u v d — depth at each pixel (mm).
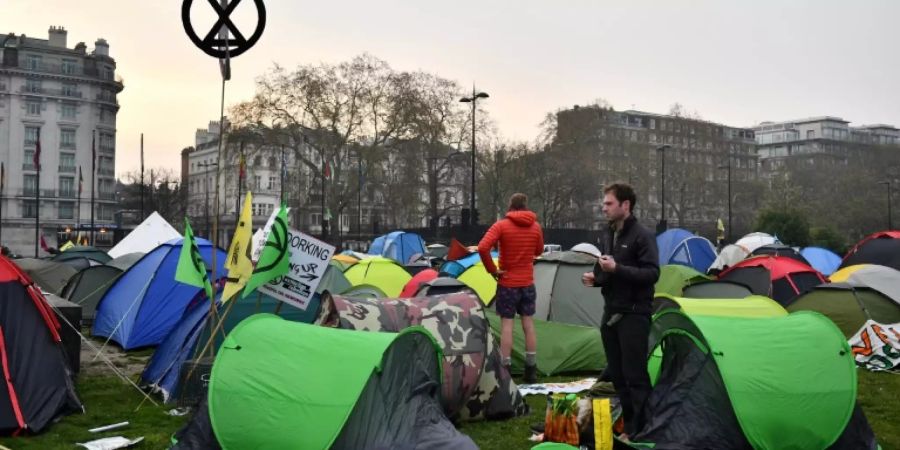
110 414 8266
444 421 6480
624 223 6812
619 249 6746
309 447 5758
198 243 14273
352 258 24422
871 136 173625
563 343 10680
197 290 13578
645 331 6680
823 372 6680
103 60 104000
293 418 5898
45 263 20781
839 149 153375
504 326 9312
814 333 6953
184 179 115312
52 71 98875
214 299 9047
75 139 100125
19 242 95562
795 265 17203
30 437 7387
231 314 9672
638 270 6543
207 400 6582
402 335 6367
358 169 71062
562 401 6926
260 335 6531
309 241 9219
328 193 67500
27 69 96750
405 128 65938
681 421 6629
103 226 92750
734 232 94438
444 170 79688
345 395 5949
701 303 10242
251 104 64062
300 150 75750
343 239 67750
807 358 6719
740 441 6445
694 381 6746
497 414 7848
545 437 6980
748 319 7035
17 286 8125
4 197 94875
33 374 7934
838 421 6555
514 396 8031
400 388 6359
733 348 6645
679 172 92438
